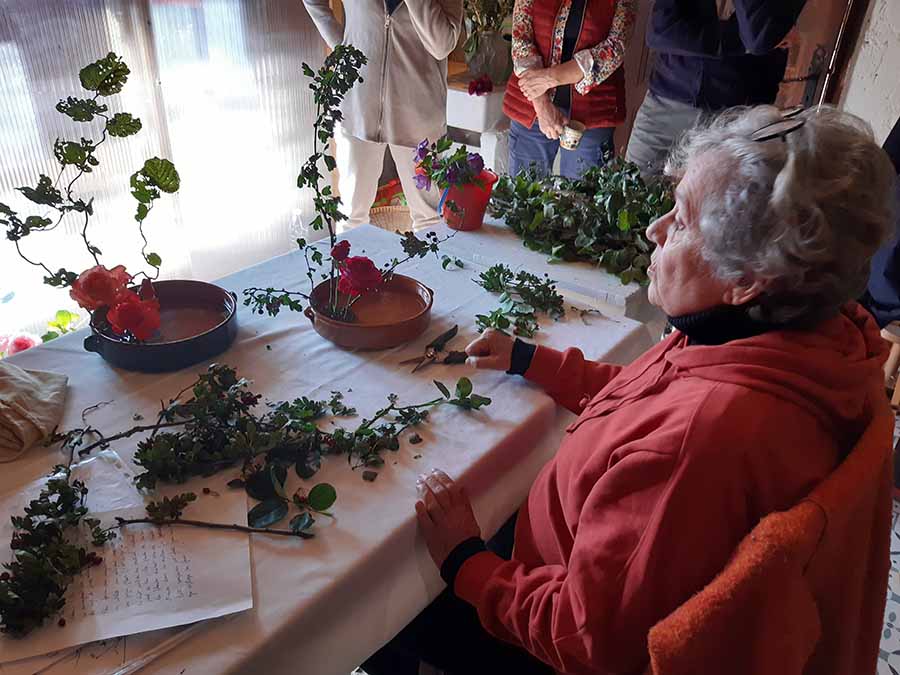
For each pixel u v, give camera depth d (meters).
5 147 2.23
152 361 1.18
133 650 0.74
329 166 1.23
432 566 1.00
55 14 2.20
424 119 2.90
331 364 1.25
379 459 1.02
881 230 0.74
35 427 1.02
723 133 0.83
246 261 3.20
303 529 0.89
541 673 1.04
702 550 0.75
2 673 0.71
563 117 2.60
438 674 1.10
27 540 0.82
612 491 0.80
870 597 0.89
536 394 1.21
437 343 1.30
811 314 0.79
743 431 0.74
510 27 3.34
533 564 1.06
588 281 1.60
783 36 1.98
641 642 0.79
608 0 2.40
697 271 0.84
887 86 2.50
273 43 2.88
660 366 0.93
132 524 0.89
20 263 2.40
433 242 1.45
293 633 0.80
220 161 2.90
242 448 0.97
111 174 2.55
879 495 0.85
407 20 2.70
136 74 2.50
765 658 0.66
